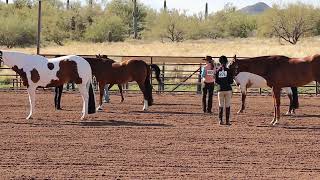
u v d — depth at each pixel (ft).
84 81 59.93
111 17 280.51
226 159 41.19
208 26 297.74
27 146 45.21
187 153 43.06
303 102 83.66
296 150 44.70
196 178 35.68
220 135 51.01
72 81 59.88
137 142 47.16
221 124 58.03
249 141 48.29
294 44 231.71
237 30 305.53
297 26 248.52
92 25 278.87
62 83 59.88
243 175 36.58
